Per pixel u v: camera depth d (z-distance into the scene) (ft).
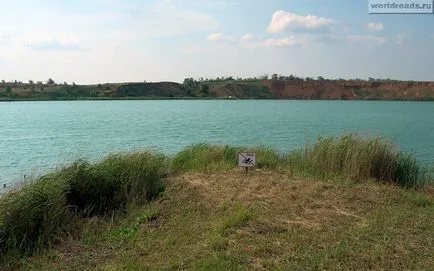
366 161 31.94
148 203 26.55
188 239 19.92
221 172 33.22
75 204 25.49
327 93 526.98
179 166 36.65
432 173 36.37
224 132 103.35
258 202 25.05
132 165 28.66
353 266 16.58
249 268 16.43
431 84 513.45
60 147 75.05
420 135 103.45
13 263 18.42
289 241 19.15
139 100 456.45
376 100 504.43
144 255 18.39
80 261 18.25
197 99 489.26
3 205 20.62
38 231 20.66
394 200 26.08
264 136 92.12
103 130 110.93
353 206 24.59
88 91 454.81
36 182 23.56
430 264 16.75
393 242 18.90
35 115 187.01
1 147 75.31
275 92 536.01
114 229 22.22
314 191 27.17
